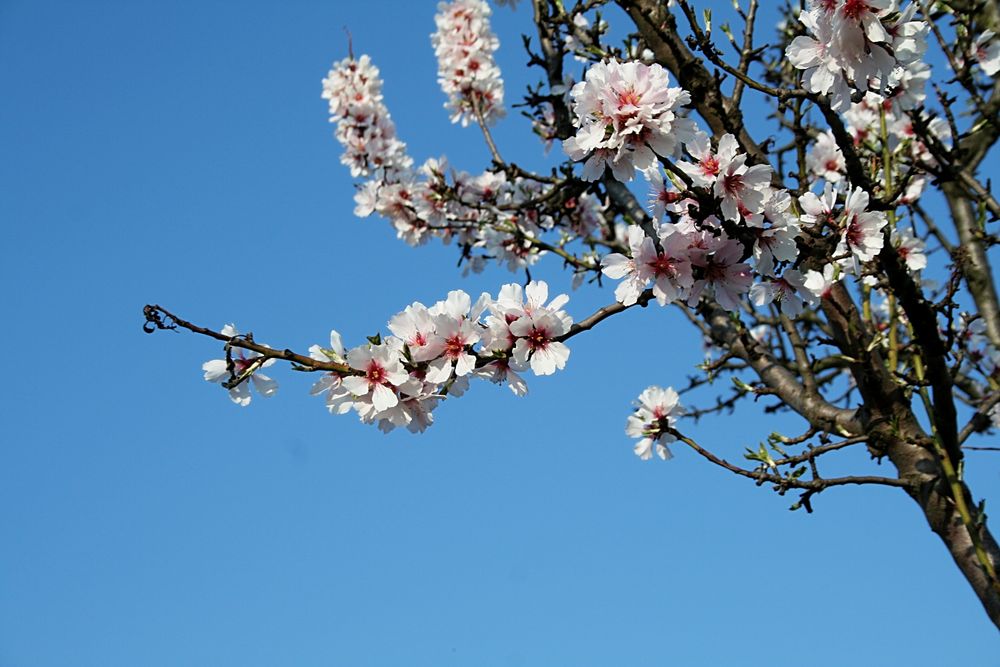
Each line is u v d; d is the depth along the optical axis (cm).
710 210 183
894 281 191
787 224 185
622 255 189
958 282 193
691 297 188
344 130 263
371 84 265
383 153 260
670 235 185
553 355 188
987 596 192
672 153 184
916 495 196
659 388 208
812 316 233
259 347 186
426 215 251
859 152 214
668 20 202
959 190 223
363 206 256
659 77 183
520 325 187
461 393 189
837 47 183
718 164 184
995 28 209
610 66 184
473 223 249
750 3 207
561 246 242
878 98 212
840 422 202
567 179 230
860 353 196
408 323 189
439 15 253
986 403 201
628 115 183
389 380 187
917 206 228
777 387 208
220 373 188
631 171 184
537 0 234
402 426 189
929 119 206
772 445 198
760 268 186
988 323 219
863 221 189
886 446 197
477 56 251
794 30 223
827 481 194
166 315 184
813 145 225
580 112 184
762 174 183
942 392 194
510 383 189
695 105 202
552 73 235
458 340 188
